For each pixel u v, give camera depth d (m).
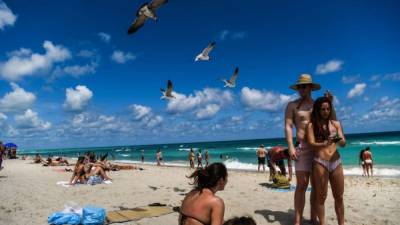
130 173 19.84
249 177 16.50
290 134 6.10
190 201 3.67
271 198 9.45
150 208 8.38
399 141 62.34
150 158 57.97
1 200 10.24
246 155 50.00
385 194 9.81
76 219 6.92
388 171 21.44
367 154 18.88
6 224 7.30
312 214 6.52
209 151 67.94
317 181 5.58
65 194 11.20
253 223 3.04
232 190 11.33
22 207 9.09
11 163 35.62
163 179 15.69
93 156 17.78
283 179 11.39
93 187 12.79
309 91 6.05
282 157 11.75
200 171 3.73
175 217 7.52
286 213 7.59
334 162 5.55
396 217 7.03
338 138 5.48
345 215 7.26
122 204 9.23
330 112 5.58
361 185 12.24
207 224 3.57
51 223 7.03
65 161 29.80
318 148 5.57
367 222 6.73
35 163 34.69
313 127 5.59
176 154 68.44
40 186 13.36
